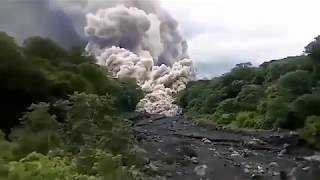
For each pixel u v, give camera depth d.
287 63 85.31
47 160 24.94
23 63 37.22
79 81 44.12
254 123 70.94
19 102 37.12
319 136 51.59
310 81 67.25
